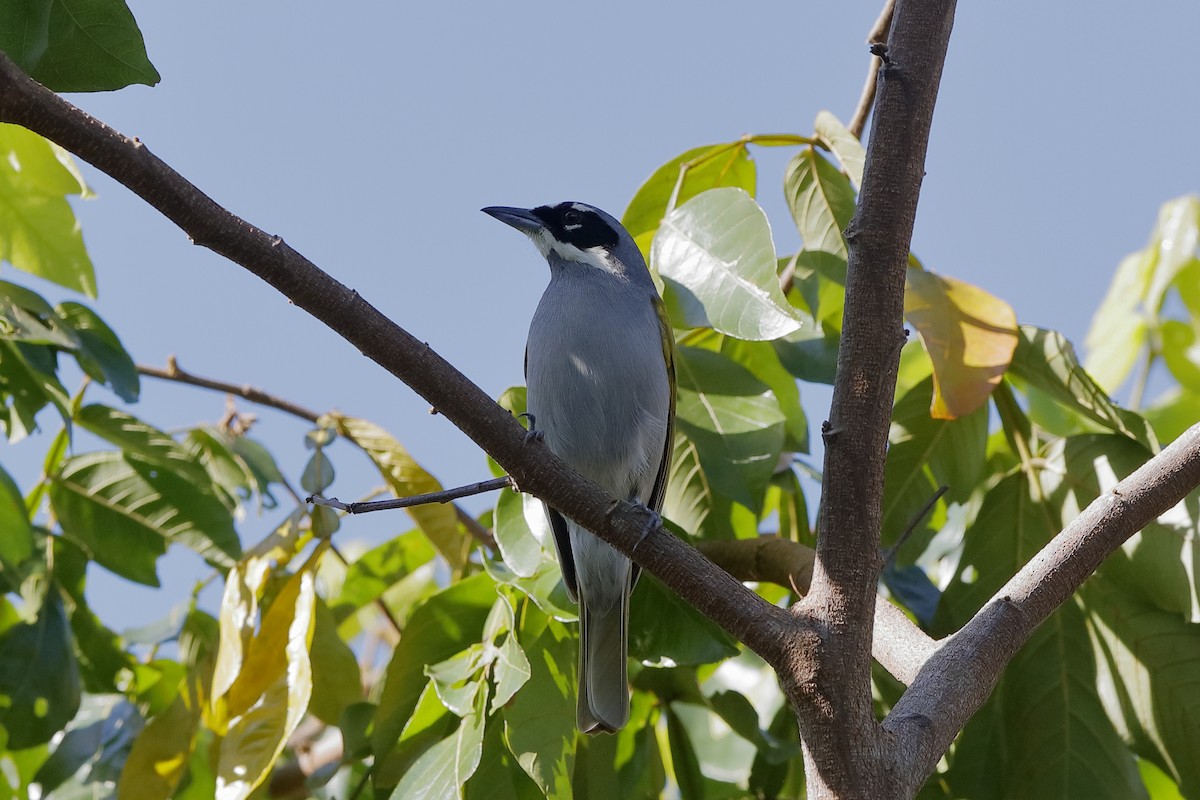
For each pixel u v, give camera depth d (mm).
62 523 11055
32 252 11297
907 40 7531
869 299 7402
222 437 11867
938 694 7398
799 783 11555
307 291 7027
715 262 9680
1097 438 10336
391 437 10805
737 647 9492
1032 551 10406
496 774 8922
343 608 11836
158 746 10023
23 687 10172
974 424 10648
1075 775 9789
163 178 6660
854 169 10531
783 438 10383
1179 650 9648
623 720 9250
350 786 10055
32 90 6418
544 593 9352
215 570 11273
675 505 10883
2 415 10344
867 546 7312
